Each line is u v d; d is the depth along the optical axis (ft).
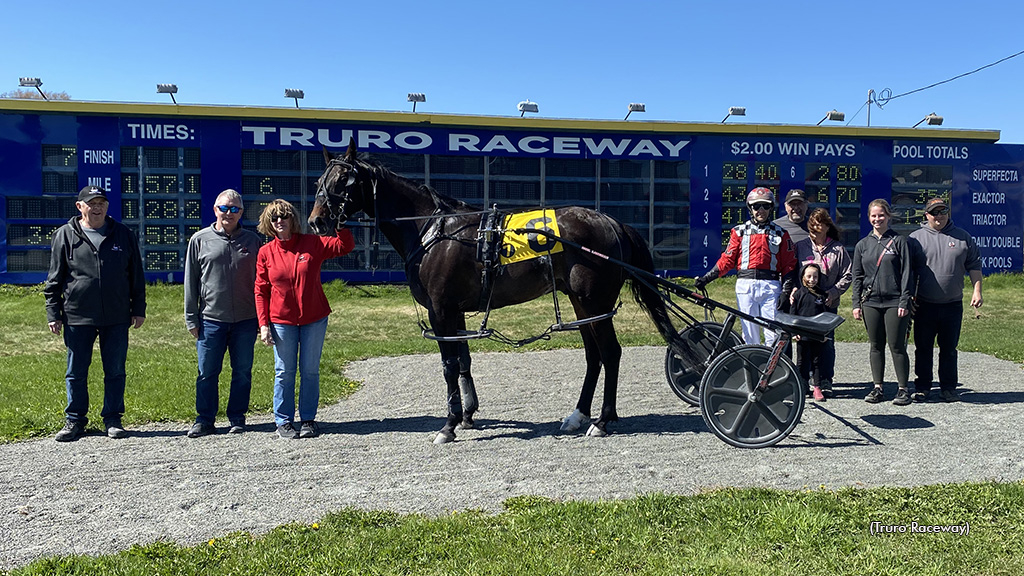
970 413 19.60
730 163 52.19
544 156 50.65
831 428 18.10
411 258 18.31
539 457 15.93
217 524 12.30
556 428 18.54
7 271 46.83
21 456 16.33
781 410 16.56
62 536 11.88
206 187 48.11
